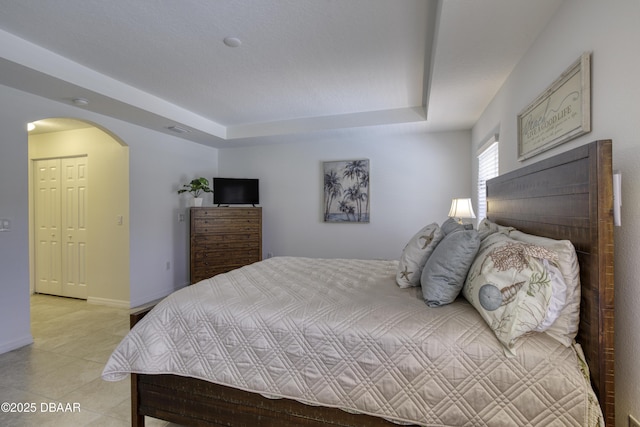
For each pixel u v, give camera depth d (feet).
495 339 3.92
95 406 6.18
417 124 12.95
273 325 4.69
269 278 6.99
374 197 15.35
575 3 4.94
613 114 4.09
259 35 7.22
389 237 15.19
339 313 4.74
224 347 4.80
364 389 4.13
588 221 3.84
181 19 6.57
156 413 5.16
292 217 16.62
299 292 5.81
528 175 5.87
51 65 7.90
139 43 7.52
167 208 14.34
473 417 3.72
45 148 13.93
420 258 6.00
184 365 4.89
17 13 6.31
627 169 3.85
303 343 4.48
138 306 12.73
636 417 3.69
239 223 15.38
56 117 9.80
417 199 14.78
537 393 3.59
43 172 14.28
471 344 3.91
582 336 3.90
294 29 7.00
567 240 4.12
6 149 8.58
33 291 14.65
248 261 15.53
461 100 10.03
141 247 13.00
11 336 8.68
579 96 4.78
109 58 8.26
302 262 9.04
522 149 7.11
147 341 5.03
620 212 3.90
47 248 14.38
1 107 8.49
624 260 3.88
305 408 4.45
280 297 5.51
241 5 6.14
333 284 6.40
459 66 7.60
